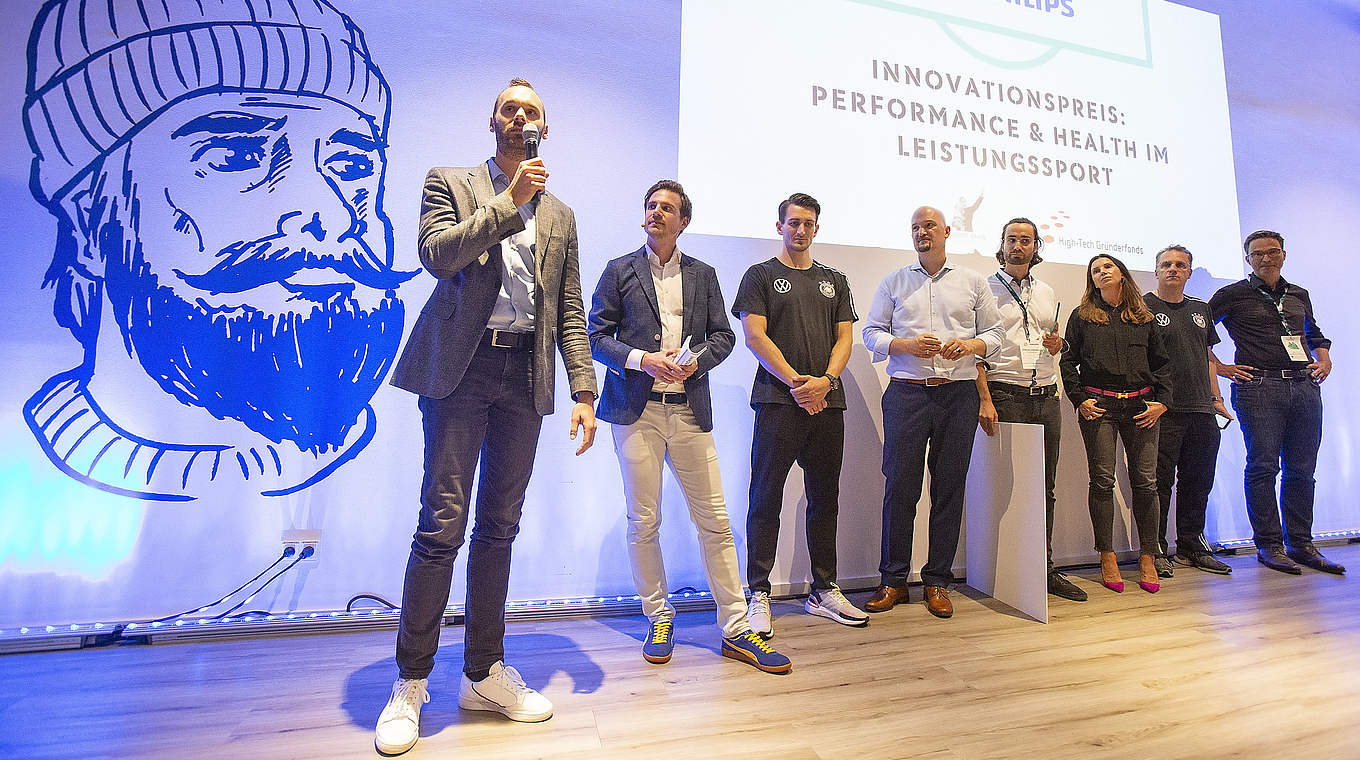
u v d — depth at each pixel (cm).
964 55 275
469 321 122
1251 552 301
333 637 184
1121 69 303
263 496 193
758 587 194
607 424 223
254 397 195
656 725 128
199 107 196
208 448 191
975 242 267
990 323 220
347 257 205
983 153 272
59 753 114
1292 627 194
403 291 209
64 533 179
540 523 213
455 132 215
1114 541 282
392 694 123
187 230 193
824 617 206
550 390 129
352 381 203
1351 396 337
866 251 252
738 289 224
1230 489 310
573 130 225
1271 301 287
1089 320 249
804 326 203
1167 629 193
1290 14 345
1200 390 269
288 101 202
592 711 134
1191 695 144
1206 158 314
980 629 194
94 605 180
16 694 141
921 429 216
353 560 198
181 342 191
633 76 233
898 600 222
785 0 250
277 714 132
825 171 249
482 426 128
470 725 127
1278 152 333
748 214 238
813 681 152
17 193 182
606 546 219
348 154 206
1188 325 273
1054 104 288
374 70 209
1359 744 121
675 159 235
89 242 186
